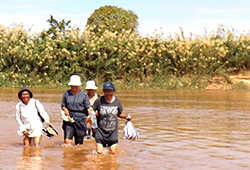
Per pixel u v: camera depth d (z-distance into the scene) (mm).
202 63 29594
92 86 9930
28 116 9305
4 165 7375
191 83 29188
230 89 28812
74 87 9383
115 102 8508
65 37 32094
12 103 18234
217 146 9180
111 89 8430
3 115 14227
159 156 8195
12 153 8438
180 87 28891
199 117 14133
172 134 10703
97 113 8500
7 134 10625
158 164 7551
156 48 30609
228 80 29703
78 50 31297
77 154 8414
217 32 31703
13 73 30188
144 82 29797
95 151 8664
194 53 30062
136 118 13797
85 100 9375
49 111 15562
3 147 9055
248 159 7957
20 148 8984
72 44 31000
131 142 9609
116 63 30859
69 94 9438
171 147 9055
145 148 8945
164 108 16953
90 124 8547
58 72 30703
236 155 8297
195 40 30734
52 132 9438
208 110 16328
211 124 12492
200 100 20844
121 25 51656
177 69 30047
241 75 30406
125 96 22859
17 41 31297
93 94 10000
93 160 7875
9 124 12234
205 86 29062
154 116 14344
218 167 7344
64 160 7855
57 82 30125
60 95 23219
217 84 29422
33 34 32250
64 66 30766
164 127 11867
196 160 7855
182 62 29703
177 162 7695
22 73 30359
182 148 8945
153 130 11328
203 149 8852
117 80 30500
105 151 8648
